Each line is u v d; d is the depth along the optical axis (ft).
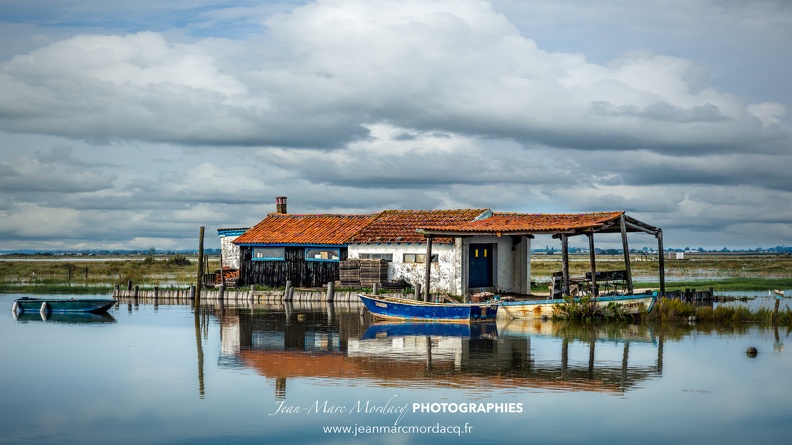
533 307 109.19
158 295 159.43
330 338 91.61
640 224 111.34
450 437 50.14
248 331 99.09
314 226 163.84
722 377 66.74
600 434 50.55
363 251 146.10
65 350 83.35
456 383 65.00
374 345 85.35
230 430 52.06
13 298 157.99
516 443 49.11
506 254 136.05
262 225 170.50
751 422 53.06
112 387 64.08
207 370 71.26
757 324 103.55
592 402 58.44
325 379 66.90
